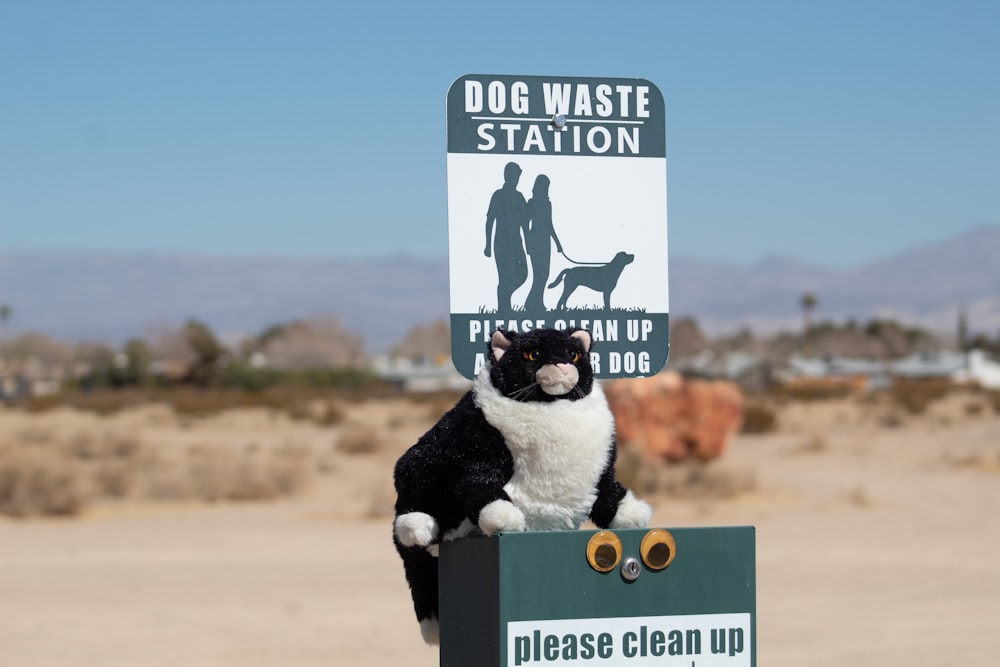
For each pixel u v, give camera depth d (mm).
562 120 5328
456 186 5238
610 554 4336
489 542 4348
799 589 15141
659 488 26141
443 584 4691
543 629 4305
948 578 15969
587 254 5332
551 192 5309
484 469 4484
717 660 4453
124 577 15984
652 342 5379
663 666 4406
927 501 25328
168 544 19172
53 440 39531
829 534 20453
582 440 4465
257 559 17688
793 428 49344
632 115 5398
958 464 33344
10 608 13664
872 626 12719
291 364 151625
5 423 54938
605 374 5336
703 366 105125
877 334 171875
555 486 4496
